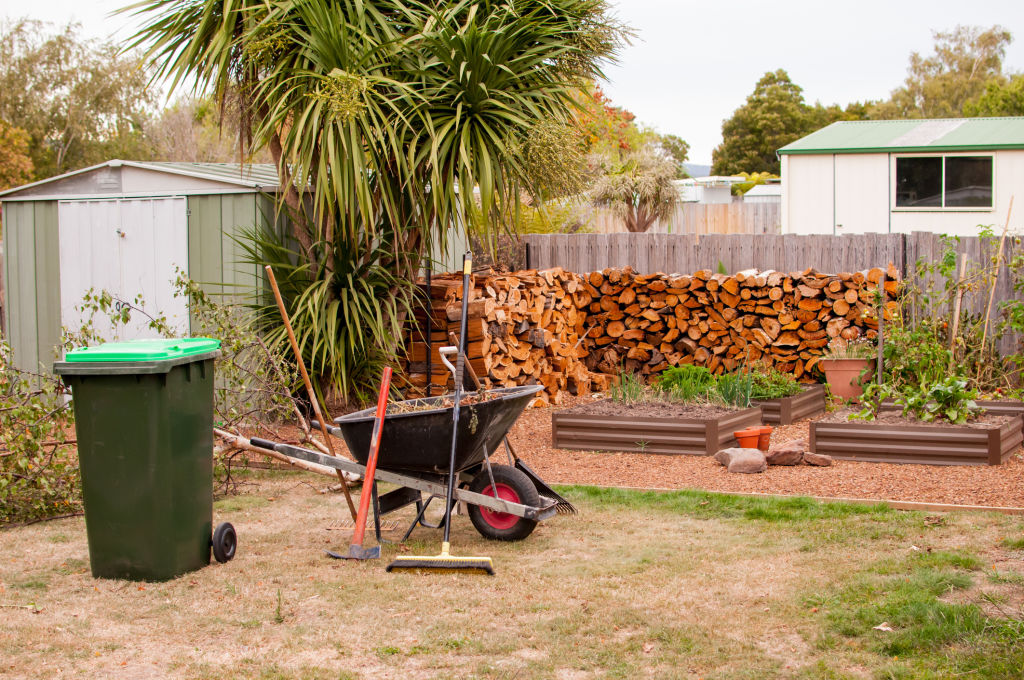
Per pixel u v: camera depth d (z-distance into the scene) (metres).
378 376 8.55
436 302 9.23
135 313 9.44
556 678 3.39
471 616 4.04
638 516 5.71
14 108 31.27
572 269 12.77
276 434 7.72
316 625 3.95
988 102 42.97
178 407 4.61
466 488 5.55
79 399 4.56
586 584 4.43
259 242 8.39
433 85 8.36
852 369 9.68
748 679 3.35
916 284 10.95
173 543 4.60
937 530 5.15
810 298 10.35
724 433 7.61
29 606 4.22
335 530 5.58
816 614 3.94
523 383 9.88
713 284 10.72
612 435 7.68
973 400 7.91
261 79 8.19
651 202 17.44
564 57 8.91
